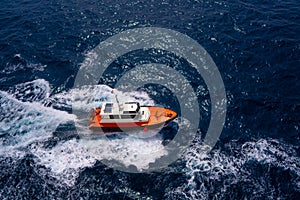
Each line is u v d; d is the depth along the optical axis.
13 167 46.50
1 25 72.81
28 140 50.34
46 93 57.69
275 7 74.50
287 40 64.75
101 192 43.59
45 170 46.19
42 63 63.31
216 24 70.06
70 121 52.91
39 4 79.44
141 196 43.00
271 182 43.66
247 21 70.38
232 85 57.16
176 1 77.88
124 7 76.88
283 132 49.75
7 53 65.50
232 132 50.09
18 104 55.81
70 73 61.12
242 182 43.78
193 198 42.44
